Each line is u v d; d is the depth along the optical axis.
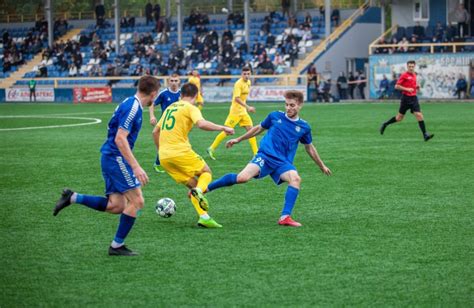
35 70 71.88
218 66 61.44
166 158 12.35
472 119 35.28
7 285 8.81
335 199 14.56
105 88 62.78
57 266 9.68
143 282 8.87
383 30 59.50
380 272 9.15
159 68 63.97
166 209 12.31
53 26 74.62
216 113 44.00
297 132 12.38
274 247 10.55
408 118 36.97
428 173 17.91
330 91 56.69
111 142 10.28
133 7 84.50
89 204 10.55
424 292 8.32
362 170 18.61
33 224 12.52
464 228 11.71
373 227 11.87
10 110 51.66
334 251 10.27
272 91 56.91
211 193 15.43
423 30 55.16
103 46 70.50
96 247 10.76
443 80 53.00
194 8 74.06
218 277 9.02
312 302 8.01
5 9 83.88
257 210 13.55
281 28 65.94
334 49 60.62
